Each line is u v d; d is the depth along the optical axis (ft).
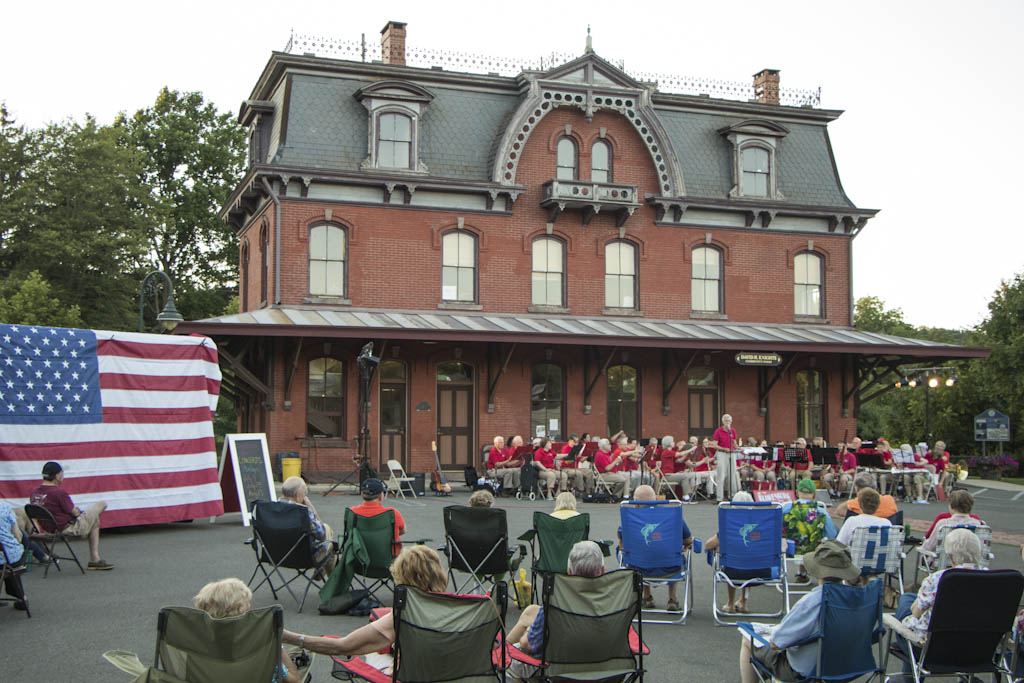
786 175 109.70
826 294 109.50
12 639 32.12
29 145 138.51
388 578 36.42
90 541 44.68
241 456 60.85
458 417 95.81
